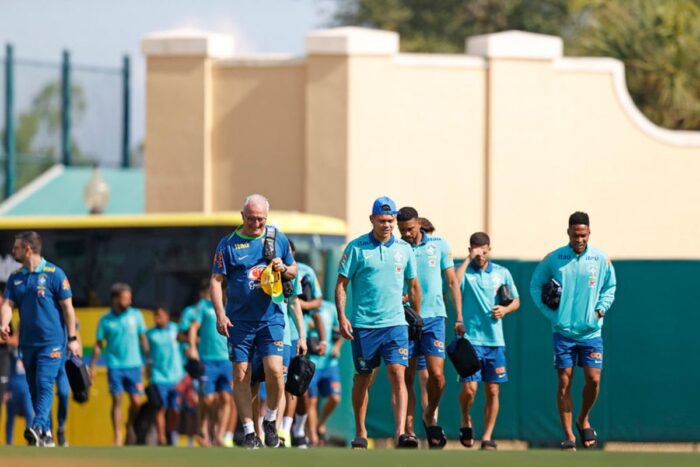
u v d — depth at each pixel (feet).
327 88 342.23
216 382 252.01
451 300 238.89
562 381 189.67
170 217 282.77
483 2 643.86
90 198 377.91
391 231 175.22
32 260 188.55
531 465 120.67
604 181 362.12
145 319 281.54
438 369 188.14
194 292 280.92
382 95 343.67
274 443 166.91
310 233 278.87
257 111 348.38
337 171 341.82
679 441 251.80
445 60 347.36
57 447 143.84
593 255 188.96
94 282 283.38
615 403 252.62
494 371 201.77
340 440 257.55
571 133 359.46
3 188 482.28
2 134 504.43
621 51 436.35
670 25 431.84
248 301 164.96
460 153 348.59
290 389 176.55
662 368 252.21
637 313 253.24
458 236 348.79
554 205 357.00
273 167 346.95
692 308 252.62
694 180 367.86
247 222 165.37
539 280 191.42
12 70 482.69
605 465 120.67
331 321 247.09
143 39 352.49
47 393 188.44
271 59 346.95
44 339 188.24
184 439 273.95
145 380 268.82
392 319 174.19
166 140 352.28
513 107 351.25
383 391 256.73
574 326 188.44
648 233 365.61
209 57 349.61
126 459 123.54
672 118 439.22
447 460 125.49
